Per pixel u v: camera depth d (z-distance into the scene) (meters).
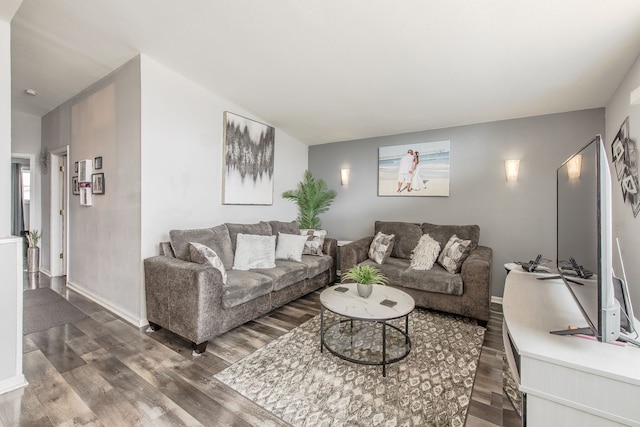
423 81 2.79
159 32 2.41
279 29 2.26
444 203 3.90
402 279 3.14
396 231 3.92
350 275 2.39
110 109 3.11
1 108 1.95
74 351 2.25
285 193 4.64
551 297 1.59
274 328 2.71
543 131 3.30
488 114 3.38
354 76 2.84
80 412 1.60
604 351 0.97
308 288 3.54
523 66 2.40
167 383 1.86
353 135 4.48
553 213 3.26
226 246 3.18
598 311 0.99
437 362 2.14
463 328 2.73
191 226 3.21
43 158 4.55
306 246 4.00
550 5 1.77
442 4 1.86
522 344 1.03
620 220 2.34
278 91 3.30
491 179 3.59
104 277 3.21
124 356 2.19
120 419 1.55
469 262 2.88
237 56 2.68
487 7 1.84
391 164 4.31
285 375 1.96
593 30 1.92
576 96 2.81
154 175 2.84
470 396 1.76
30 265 4.56
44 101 3.97
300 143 4.98
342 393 1.78
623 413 0.85
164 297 2.46
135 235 2.79
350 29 2.18
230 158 3.63
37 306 3.18
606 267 0.97
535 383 0.98
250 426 1.51
